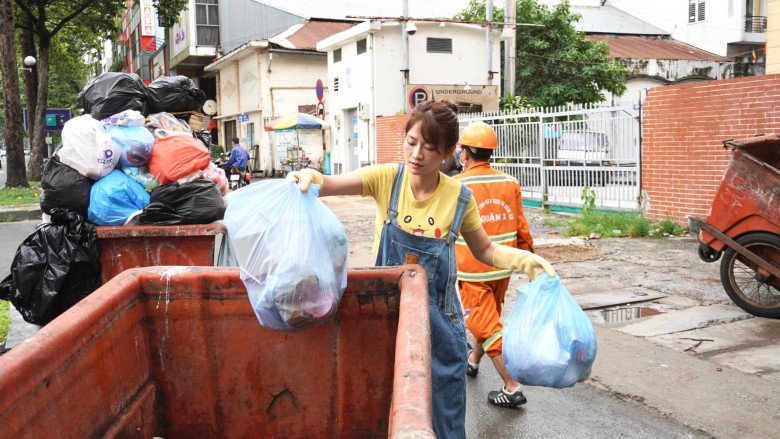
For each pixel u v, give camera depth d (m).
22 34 26.28
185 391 2.37
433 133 2.31
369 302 2.33
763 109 8.88
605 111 11.42
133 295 2.24
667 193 10.40
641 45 31.61
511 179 4.08
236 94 31.72
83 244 4.41
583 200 11.87
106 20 26.89
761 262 5.54
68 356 1.80
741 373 4.45
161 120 5.08
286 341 2.36
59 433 1.74
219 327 2.35
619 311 6.03
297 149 24.58
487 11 20.56
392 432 1.32
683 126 10.00
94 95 4.98
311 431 2.40
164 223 4.54
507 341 2.45
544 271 2.52
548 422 3.88
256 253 2.01
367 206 14.45
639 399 4.12
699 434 3.65
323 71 27.94
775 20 11.34
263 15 31.70
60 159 4.52
